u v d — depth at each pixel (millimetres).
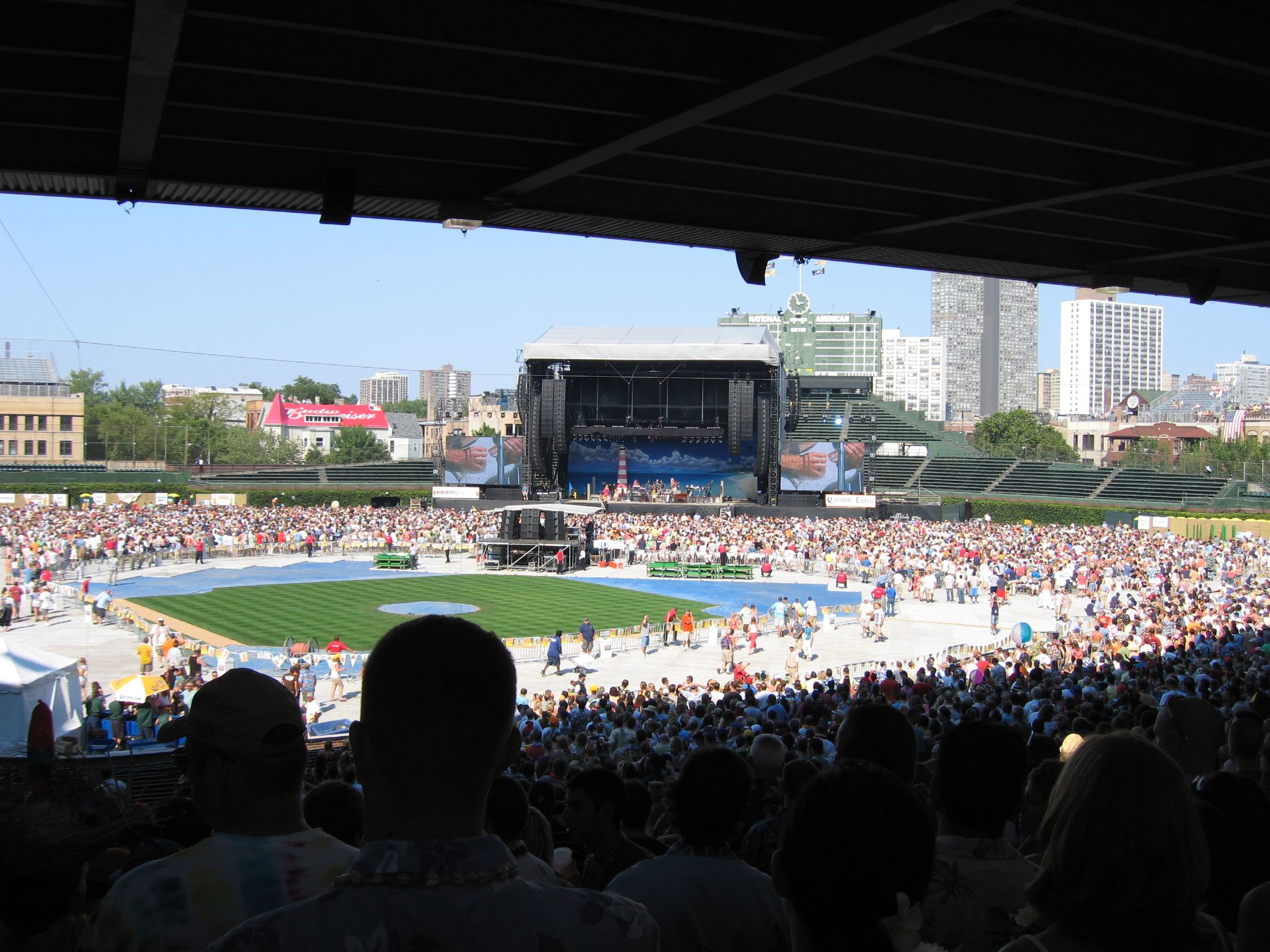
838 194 16328
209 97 12227
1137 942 3355
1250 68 10656
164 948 3352
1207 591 56656
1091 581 61344
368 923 2695
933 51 10922
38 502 100438
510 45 10602
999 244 19406
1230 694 17734
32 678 24812
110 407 162500
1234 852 5445
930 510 99875
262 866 3596
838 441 95938
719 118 12867
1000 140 14547
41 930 3408
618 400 97625
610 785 6715
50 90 11625
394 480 119750
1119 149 13766
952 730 5043
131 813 3830
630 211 16250
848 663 43750
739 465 101375
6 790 3508
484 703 2963
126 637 45094
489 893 2803
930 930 4613
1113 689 22406
